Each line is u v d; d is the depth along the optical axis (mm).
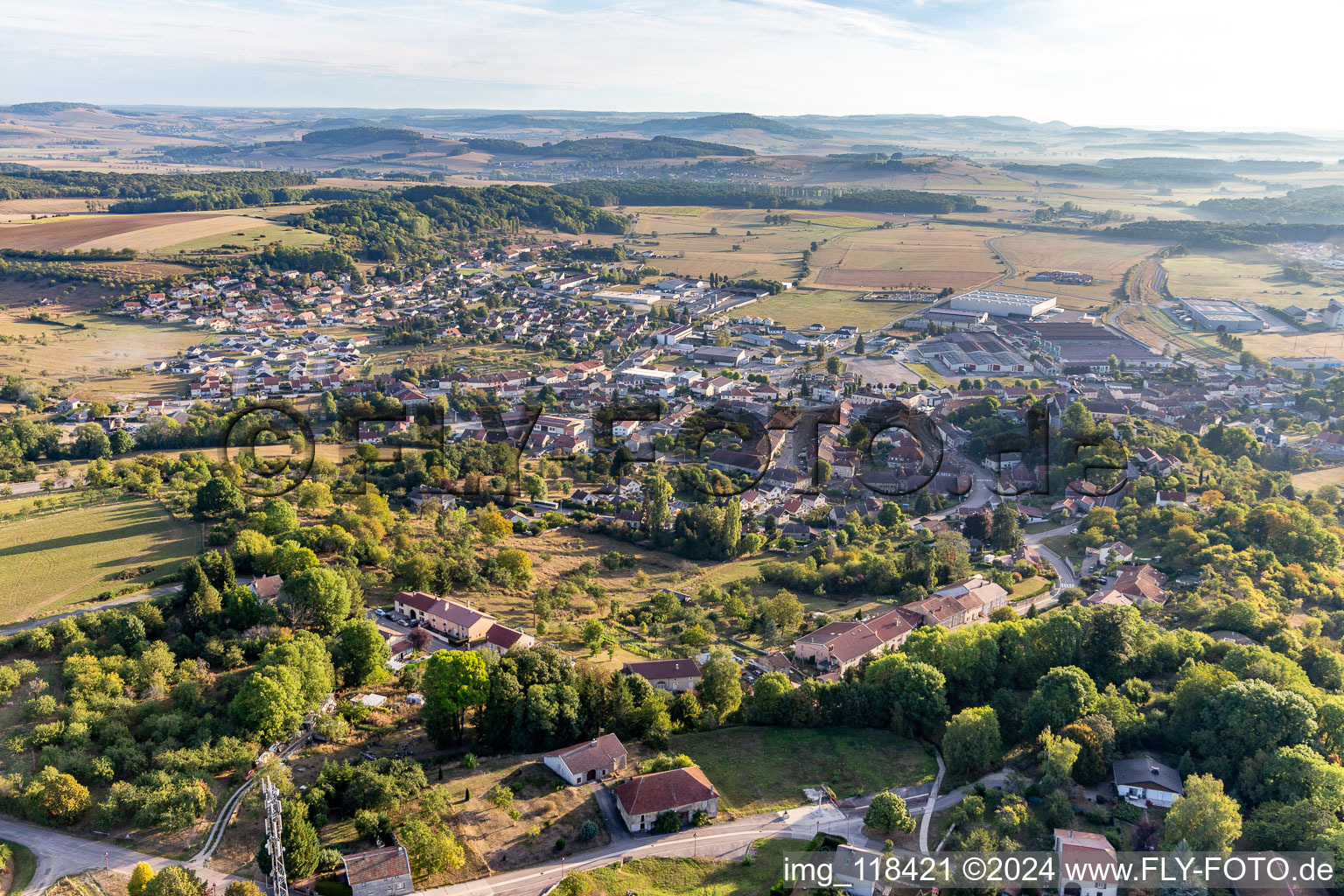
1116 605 189750
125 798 119750
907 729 157375
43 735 130875
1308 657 180875
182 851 114938
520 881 114188
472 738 148000
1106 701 154875
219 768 131000
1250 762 139125
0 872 108438
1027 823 130500
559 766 136500
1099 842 122125
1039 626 179875
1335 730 144750
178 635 165125
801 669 189625
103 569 192500
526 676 150500
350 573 196375
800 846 125062
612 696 151500
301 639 157375
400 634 183000
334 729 142750
